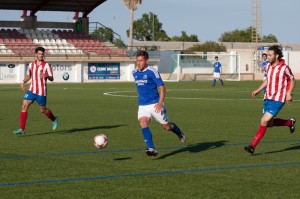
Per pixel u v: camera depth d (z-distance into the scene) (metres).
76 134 17.53
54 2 65.00
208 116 23.41
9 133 17.77
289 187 9.96
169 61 75.31
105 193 9.48
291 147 14.67
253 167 11.82
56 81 62.38
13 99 34.28
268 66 13.32
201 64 73.50
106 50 67.19
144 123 12.65
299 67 79.75
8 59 59.62
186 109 26.95
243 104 30.20
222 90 45.25
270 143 15.42
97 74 64.69
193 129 18.80
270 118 13.05
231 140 16.08
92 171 11.34
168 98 35.22
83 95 38.62
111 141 15.84
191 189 9.80
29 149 14.35
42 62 17.38
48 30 67.44
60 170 11.45
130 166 11.90
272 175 11.00
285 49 87.56
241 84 57.38
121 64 66.06
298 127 19.23
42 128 19.16
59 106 28.83
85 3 66.75
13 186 9.97
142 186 10.01
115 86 53.06
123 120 21.83
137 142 15.63
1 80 59.66
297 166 11.95
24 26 66.75
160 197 9.23
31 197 9.18
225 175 10.99
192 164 12.15
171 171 11.37
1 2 62.81
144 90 12.69
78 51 65.81
